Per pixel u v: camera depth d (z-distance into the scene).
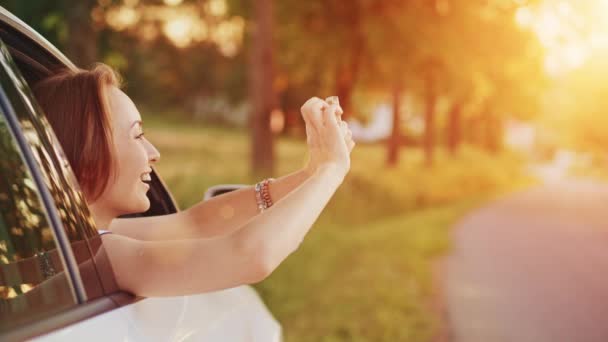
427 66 18.59
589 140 89.19
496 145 59.09
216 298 1.71
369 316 7.06
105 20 14.38
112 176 1.49
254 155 16.45
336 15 18.22
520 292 9.14
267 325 1.85
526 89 35.53
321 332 6.57
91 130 1.46
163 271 1.29
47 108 1.47
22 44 1.71
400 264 10.37
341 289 8.19
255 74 16.48
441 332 6.82
